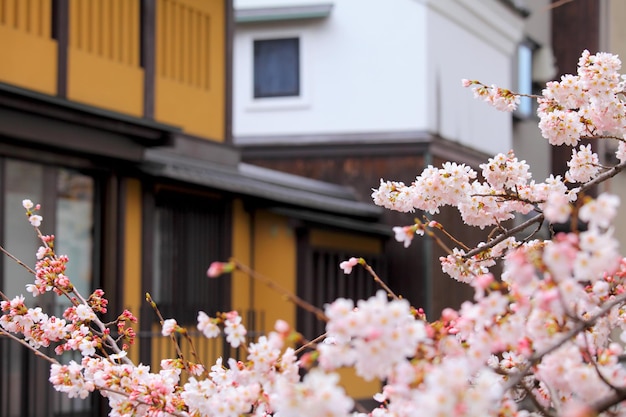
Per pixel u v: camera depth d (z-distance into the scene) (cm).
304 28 1825
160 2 1229
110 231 1096
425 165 1736
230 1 1366
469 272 454
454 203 487
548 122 495
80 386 411
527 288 271
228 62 1359
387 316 255
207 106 1319
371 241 1623
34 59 1009
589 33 2183
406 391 266
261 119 1834
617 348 291
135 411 408
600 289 342
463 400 237
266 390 320
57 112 980
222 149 1341
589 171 495
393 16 1778
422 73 1756
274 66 1841
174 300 1215
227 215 1316
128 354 1088
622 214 2041
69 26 1058
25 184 998
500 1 1936
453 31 1838
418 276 1647
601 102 491
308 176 1789
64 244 1049
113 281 1098
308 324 1391
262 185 1371
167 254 1210
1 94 918
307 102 1812
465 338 306
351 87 1792
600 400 274
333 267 1505
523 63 2114
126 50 1153
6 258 972
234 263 277
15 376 973
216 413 320
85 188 1081
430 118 1753
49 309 1009
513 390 342
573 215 265
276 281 1389
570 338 286
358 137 1773
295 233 1415
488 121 1941
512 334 278
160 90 1222
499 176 489
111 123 1044
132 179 1144
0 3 975
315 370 254
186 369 419
